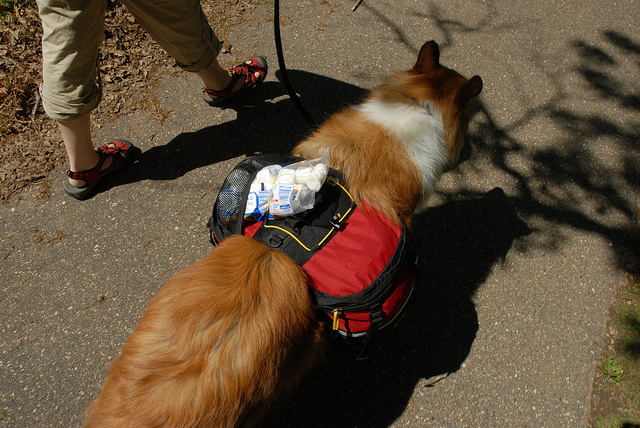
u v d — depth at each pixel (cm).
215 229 185
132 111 302
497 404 225
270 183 165
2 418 206
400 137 189
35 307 234
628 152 312
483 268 263
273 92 321
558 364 237
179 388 134
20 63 302
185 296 147
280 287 152
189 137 296
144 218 265
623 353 242
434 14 378
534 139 315
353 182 175
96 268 248
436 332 243
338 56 345
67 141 237
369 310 158
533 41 366
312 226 160
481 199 287
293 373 169
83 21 190
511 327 246
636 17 389
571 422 223
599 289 261
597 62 356
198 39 244
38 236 254
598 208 288
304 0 375
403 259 164
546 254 270
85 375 220
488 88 337
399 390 226
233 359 139
